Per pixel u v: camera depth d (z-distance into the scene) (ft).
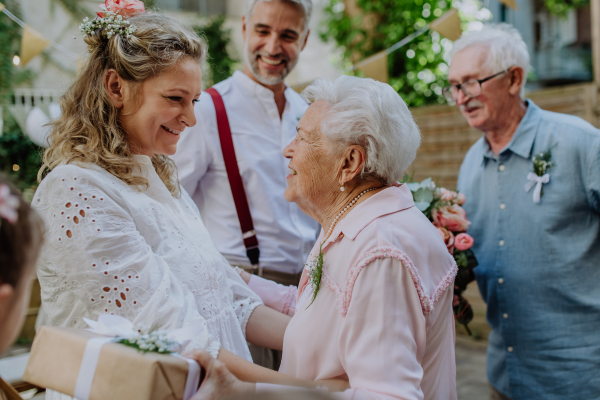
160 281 4.34
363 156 4.48
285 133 7.96
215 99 7.69
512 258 7.02
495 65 6.95
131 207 4.53
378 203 4.45
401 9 21.81
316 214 4.90
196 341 4.21
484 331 15.12
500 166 7.21
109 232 4.25
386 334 3.92
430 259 4.29
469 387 12.37
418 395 3.81
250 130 7.70
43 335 3.63
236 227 7.44
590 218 6.70
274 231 7.49
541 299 6.82
